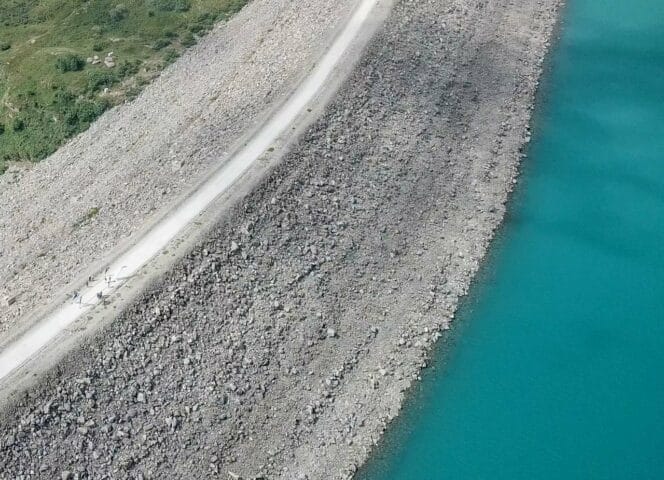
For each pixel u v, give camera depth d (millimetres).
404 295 56969
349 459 47406
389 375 51875
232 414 48938
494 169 68250
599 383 51250
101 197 65125
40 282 56469
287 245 57656
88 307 50938
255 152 62969
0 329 51562
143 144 71062
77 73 82812
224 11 92312
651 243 61312
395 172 65500
